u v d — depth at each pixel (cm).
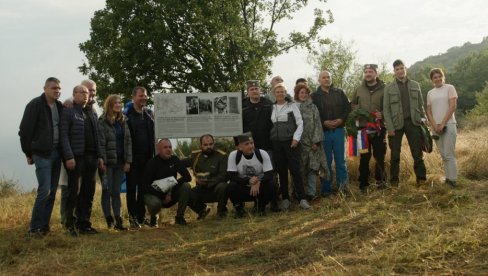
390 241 483
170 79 2659
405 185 771
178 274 453
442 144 782
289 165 765
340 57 2712
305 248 499
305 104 808
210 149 761
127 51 2477
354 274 389
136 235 630
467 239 442
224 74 2695
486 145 1018
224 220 707
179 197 716
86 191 650
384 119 788
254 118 803
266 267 453
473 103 6881
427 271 388
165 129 859
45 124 612
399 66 785
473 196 654
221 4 2547
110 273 468
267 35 2702
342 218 616
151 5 2514
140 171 736
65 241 583
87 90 644
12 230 669
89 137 647
